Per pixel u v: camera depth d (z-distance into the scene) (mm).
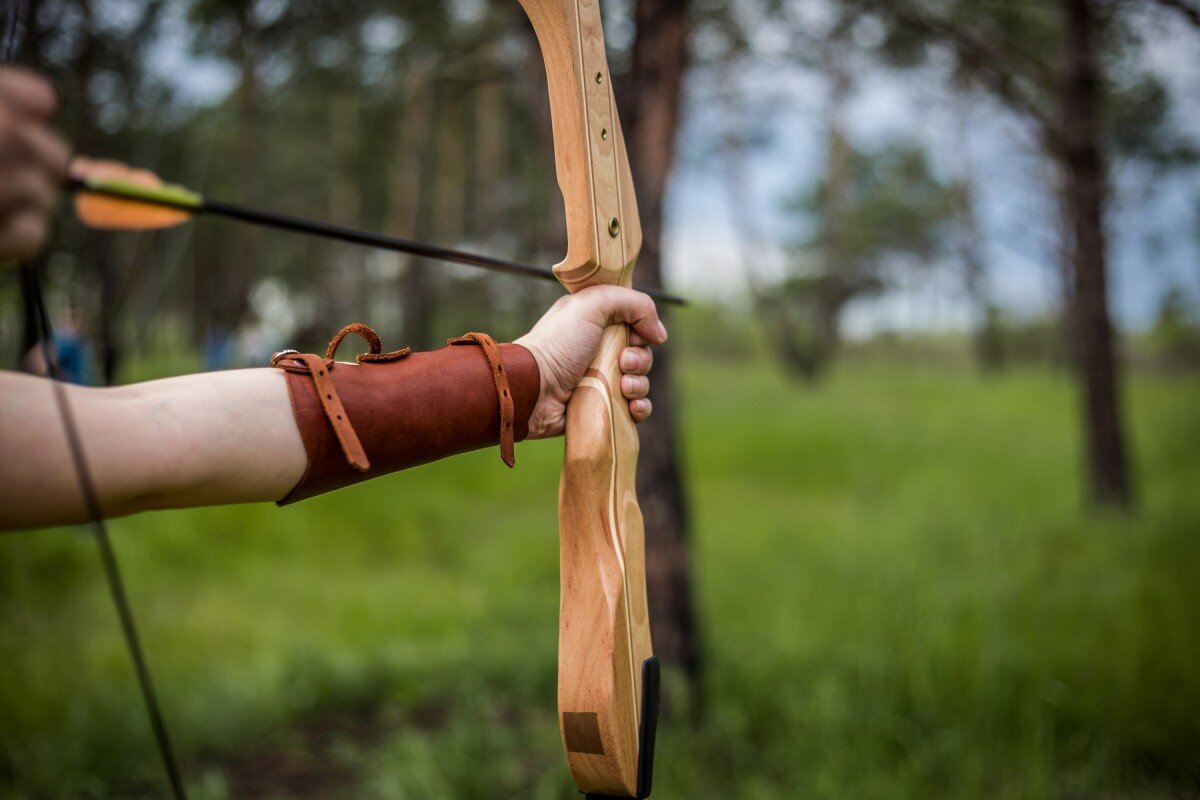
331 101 12414
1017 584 3676
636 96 2945
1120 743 2645
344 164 14578
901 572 3871
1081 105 4828
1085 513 5195
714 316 17984
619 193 1026
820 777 2494
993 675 2850
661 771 2510
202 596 4016
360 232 800
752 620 3553
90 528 4262
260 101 6383
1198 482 6141
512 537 5152
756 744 2762
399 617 3873
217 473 711
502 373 895
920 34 4312
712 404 9797
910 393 11547
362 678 3148
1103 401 5379
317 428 771
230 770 2627
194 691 3021
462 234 13375
